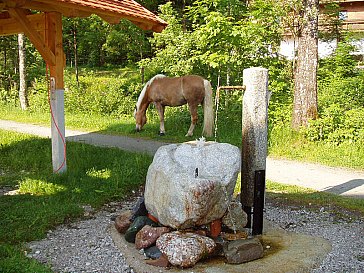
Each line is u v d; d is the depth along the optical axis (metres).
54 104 8.55
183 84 12.65
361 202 7.17
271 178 8.80
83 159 9.48
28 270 4.56
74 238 5.69
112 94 18.80
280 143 11.29
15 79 24.12
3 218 6.14
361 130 11.17
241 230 5.55
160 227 5.23
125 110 18.09
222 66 14.49
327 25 20.64
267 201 7.34
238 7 14.98
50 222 6.14
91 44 27.27
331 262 4.99
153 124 14.88
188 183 4.95
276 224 6.22
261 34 14.25
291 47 20.16
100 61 29.20
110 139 12.95
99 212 6.80
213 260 4.94
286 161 10.32
